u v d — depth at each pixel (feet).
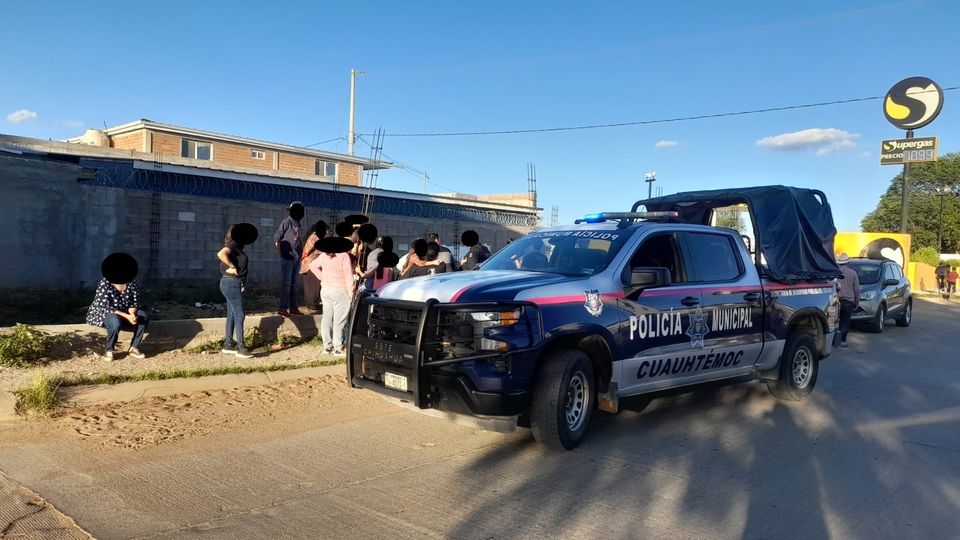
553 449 18.66
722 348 22.67
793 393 25.85
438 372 17.06
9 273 41.96
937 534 13.97
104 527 13.25
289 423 21.25
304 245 38.09
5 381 22.93
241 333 29.60
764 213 25.67
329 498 15.17
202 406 22.56
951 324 61.72
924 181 222.89
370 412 22.80
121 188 47.16
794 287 25.93
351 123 127.03
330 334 31.24
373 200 67.82
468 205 77.92
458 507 14.84
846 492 16.33
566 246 22.09
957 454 19.65
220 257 29.25
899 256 92.94
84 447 18.06
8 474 15.98
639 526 14.05
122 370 25.54
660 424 22.38
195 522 13.66
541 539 13.26
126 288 27.66
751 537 13.64
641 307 20.25
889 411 24.99
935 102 109.09
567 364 18.20
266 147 120.98
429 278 19.74
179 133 110.73
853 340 47.29
